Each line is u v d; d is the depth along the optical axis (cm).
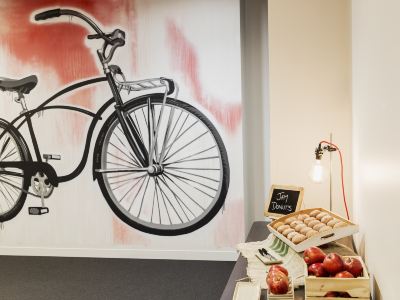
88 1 453
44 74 467
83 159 469
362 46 221
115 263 454
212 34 434
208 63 436
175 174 454
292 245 211
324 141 287
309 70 310
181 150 451
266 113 460
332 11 305
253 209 471
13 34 469
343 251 214
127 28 448
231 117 438
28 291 390
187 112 445
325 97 310
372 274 188
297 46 311
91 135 465
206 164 447
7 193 485
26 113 475
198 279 404
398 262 130
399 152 128
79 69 461
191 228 456
